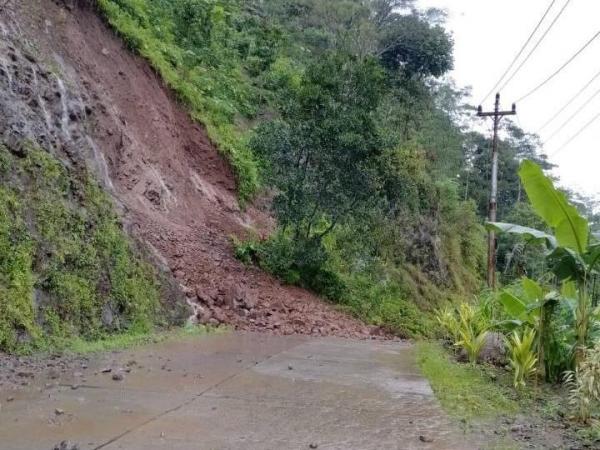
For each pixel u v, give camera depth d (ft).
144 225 34.65
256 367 19.76
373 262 48.88
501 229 22.24
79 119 30.94
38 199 22.31
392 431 12.79
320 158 38.60
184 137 47.37
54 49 33.73
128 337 23.39
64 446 10.21
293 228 42.86
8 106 23.63
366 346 28.30
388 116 84.99
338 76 39.14
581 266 20.16
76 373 16.65
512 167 153.58
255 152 40.65
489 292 36.76
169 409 13.46
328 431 12.46
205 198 44.73
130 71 42.96
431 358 23.66
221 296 32.94
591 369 15.01
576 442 13.15
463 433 13.01
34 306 19.83
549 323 21.02
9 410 12.51
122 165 36.81
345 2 109.29
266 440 11.51
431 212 87.76
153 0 58.49
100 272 24.00
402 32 107.14
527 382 20.61
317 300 41.16
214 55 64.18
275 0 106.52
